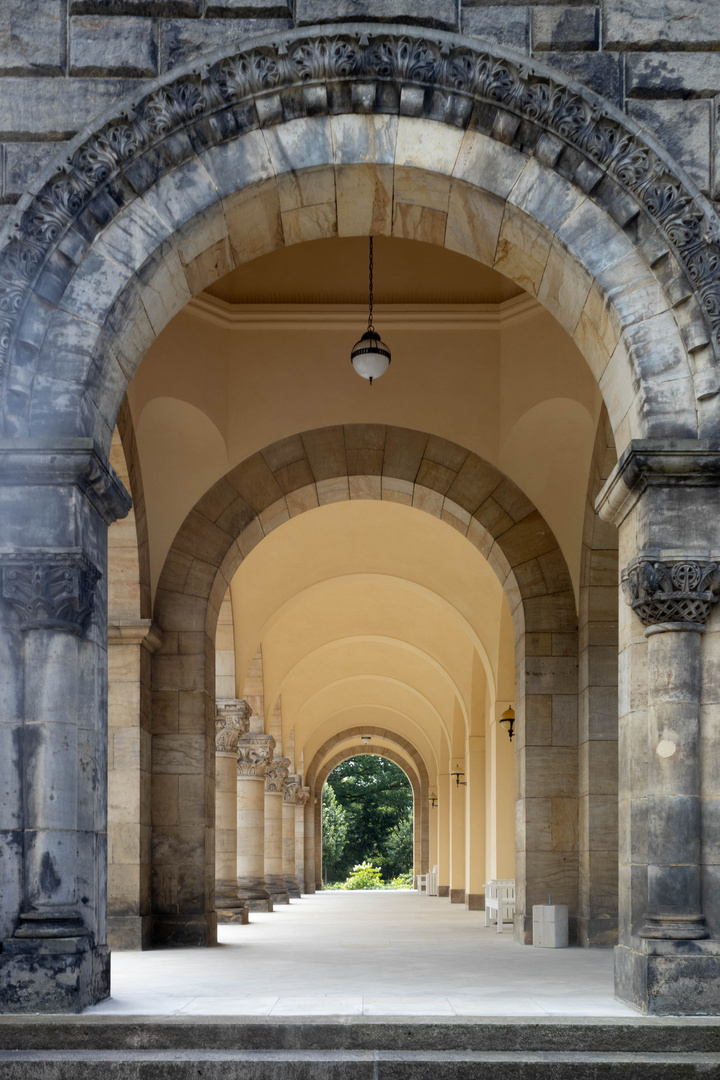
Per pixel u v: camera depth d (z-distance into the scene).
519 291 14.77
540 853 14.45
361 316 15.27
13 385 7.99
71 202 8.25
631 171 8.34
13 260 8.12
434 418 15.22
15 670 7.66
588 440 14.48
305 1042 6.70
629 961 7.62
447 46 8.45
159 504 14.80
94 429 8.27
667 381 8.20
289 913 23.42
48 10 8.59
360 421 15.27
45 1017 6.95
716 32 8.61
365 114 8.59
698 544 7.91
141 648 14.06
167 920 13.98
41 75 8.54
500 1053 6.64
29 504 7.77
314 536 20.22
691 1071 6.42
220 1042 6.70
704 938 7.35
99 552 8.36
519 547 15.00
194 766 14.41
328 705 37.16
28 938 7.25
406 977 9.54
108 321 8.24
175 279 8.87
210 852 14.65
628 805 8.07
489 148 8.55
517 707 15.48
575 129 8.40
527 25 8.62
